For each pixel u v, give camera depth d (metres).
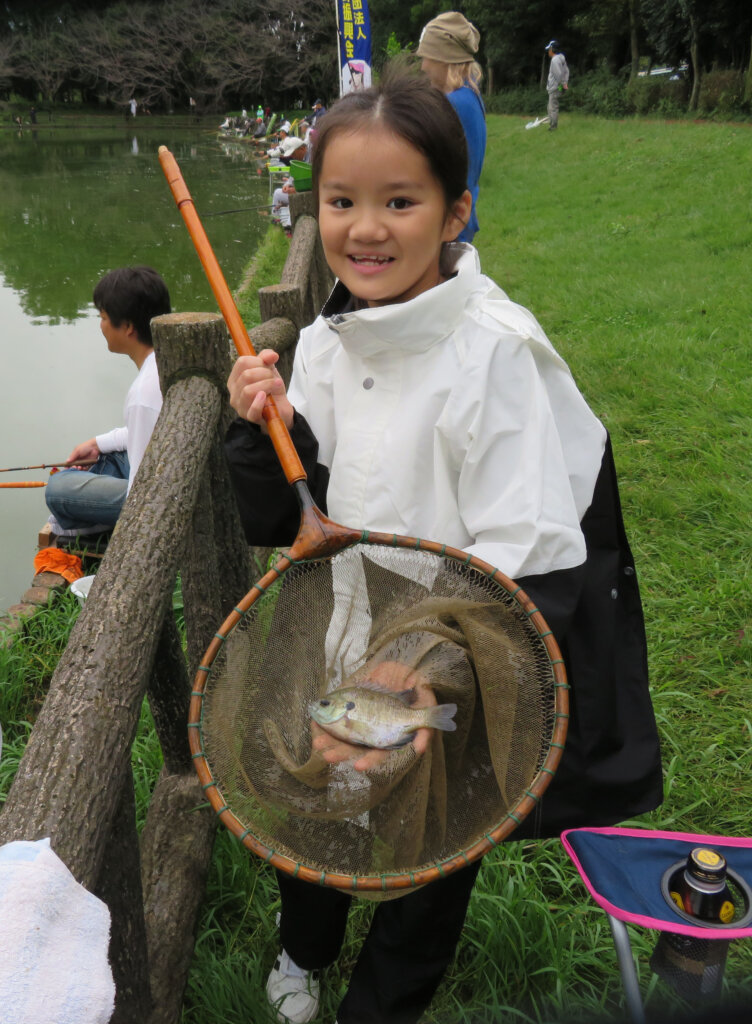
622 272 7.32
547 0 28.69
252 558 2.77
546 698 1.23
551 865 2.02
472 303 1.38
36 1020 0.80
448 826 1.24
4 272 10.33
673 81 20.48
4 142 35.66
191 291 9.06
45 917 0.88
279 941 1.89
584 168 13.30
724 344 5.32
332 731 1.21
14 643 3.10
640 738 1.44
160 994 1.71
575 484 1.39
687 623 2.87
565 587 1.28
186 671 2.09
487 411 1.31
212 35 47.47
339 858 1.22
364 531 1.29
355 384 1.45
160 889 1.87
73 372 6.93
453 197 1.37
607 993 1.72
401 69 1.35
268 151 26.66
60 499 3.74
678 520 3.48
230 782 1.21
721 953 1.44
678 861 1.52
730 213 8.72
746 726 2.44
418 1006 1.58
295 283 3.67
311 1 44.59
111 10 51.84
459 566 1.28
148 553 1.49
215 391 2.11
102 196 17.58
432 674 1.27
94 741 1.15
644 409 4.53
